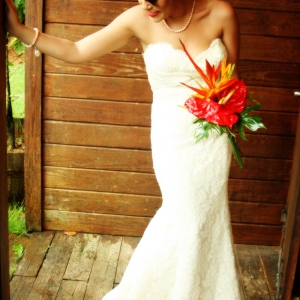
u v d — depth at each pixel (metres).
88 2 3.10
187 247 2.32
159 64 2.37
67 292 2.93
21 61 4.89
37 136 3.35
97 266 3.19
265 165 3.36
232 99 2.22
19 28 2.22
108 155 3.39
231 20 2.38
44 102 3.30
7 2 2.12
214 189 2.37
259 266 3.30
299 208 2.33
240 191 3.42
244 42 3.12
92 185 3.46
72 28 3.15
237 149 2.30
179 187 2.34
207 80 2.25
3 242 2.13
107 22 3.14
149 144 3.35
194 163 2.36
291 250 2.41
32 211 3.49
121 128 3.33
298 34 3.11
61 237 3.49
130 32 2.45
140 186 3.45
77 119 3.32
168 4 2.20
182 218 2.33
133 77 3.23
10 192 3.77
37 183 3.44
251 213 3.46
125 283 2.55
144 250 2.43
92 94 3.27
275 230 3.50
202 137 2.19
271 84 3.20
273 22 3.09
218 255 2.40
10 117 3.76
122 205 3.49
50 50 2.34
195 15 2.35
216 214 2.38
